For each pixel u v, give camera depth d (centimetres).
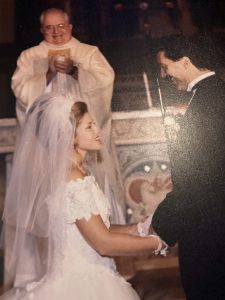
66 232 223
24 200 239
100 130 326
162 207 275
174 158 298
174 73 330
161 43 346
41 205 232
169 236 269
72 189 226
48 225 227
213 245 264
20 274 231
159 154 317
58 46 362
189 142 300
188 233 268
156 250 243
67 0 376
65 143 237
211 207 271
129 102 336
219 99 303
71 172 233
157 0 364
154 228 269
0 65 355
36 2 375
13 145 328
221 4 354
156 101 329
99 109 334
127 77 345
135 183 315
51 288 214
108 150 318
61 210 223
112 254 227
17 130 330
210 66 319
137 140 323
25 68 354
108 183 311
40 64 356
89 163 308
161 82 330
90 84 345
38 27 370
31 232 231
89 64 353
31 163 240
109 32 365
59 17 369
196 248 265
